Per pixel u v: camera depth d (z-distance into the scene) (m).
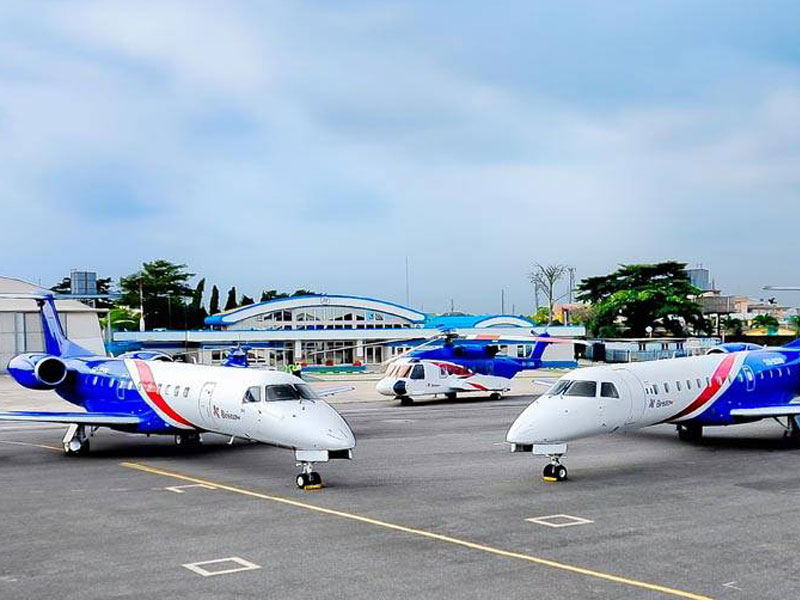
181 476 23.14
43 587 12.80
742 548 14.77
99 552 14.89
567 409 22.20
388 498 19.56
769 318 146.38
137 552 14.85
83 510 18.62
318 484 20.94
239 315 89.88
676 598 11.99
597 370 24.02
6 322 79.19
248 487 21.27
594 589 12.42
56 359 28.86
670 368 26.41
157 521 17.38
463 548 14.84
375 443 29.84
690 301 114.75
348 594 12.29
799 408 27.80
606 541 15.29
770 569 13.43
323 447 20.45
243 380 23.41
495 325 92.00
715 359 28.25
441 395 53.03
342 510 18.25
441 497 19.64
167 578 13.21
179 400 25.67
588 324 121.31
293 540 15.56
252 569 13.66
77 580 13.17
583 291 126.69
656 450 27.36
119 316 134.75
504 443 29.75
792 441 29.16
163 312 141.38
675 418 26.45
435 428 34.81
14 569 13.85
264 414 21.84
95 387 28.64
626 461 25.08
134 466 25.09
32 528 16.86
